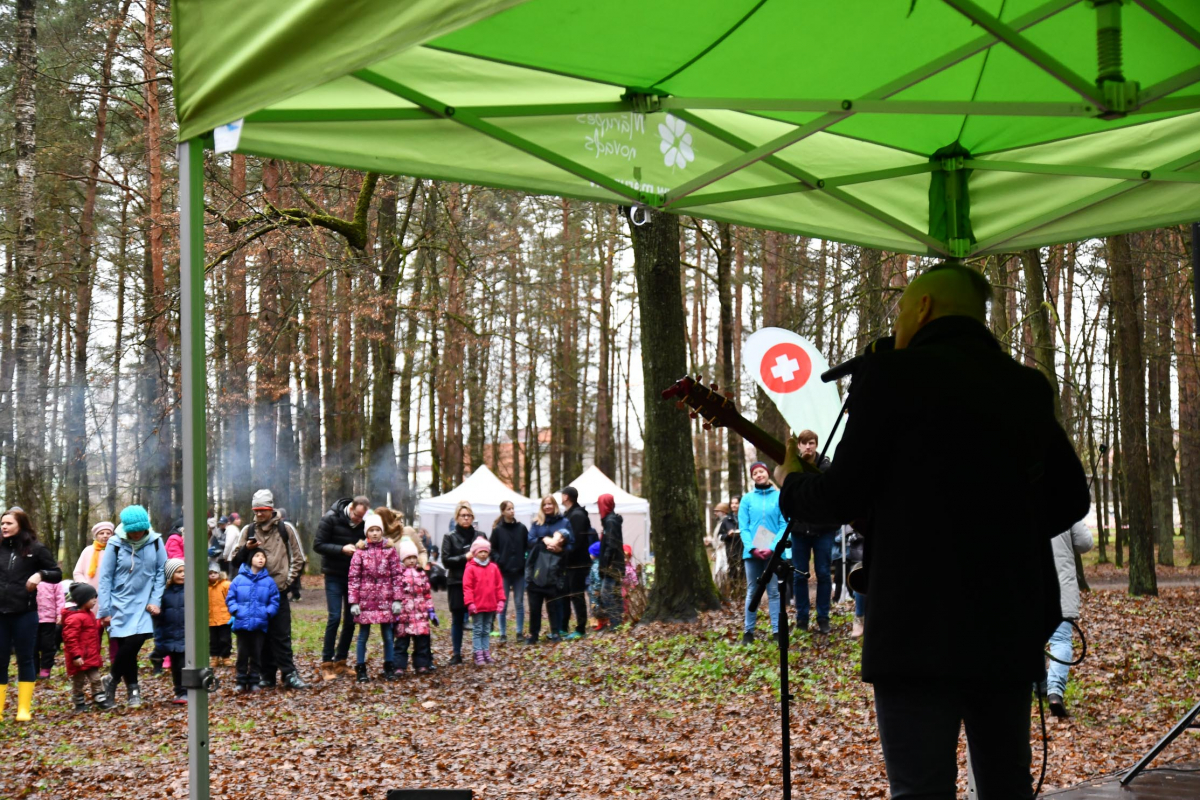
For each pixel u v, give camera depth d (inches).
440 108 143.3
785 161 178.1
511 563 617.6
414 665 493.4
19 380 731.4
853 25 134.6
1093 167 173.0
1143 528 697.6
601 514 616.4
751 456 1501.0
